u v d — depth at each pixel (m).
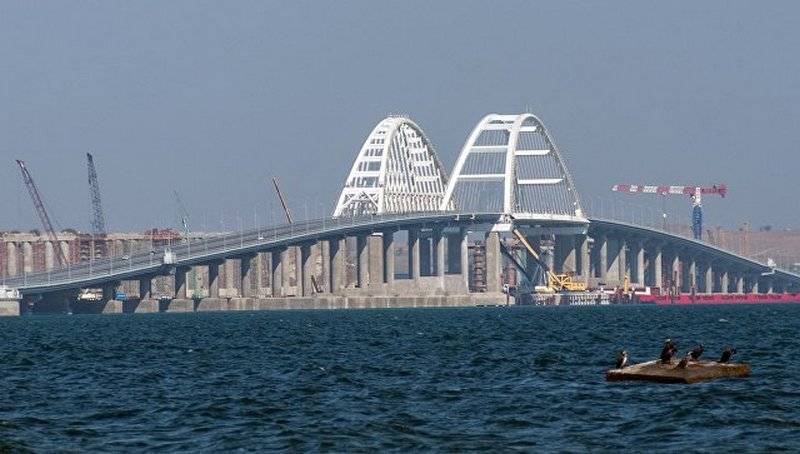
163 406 144.25
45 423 131.88
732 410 132.00
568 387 156.00
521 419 129.38
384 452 112.31
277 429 124.75
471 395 150.62
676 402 138.12
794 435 118.31
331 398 149.88
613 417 129.25
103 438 121.56
